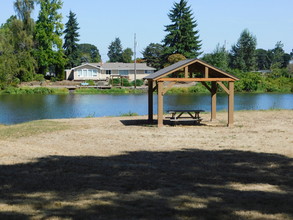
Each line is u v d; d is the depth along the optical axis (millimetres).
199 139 15875
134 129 18922
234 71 72250
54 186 8820
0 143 15055
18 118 30328
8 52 65562
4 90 61719
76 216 6715
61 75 78562
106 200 7660
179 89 62750
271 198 7793
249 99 48906
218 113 26422
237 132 17828
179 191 8336
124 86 71562
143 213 6848
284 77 74812
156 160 11750
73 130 18594
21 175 9914
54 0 73688
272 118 23391
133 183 9070
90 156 12422
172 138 16156
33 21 68688
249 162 11414
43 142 15258
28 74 70125
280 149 13523
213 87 22156
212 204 7359
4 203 7527
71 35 86750
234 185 8898
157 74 20141
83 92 63531
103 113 33781
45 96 55531
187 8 79062
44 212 6953
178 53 77875
